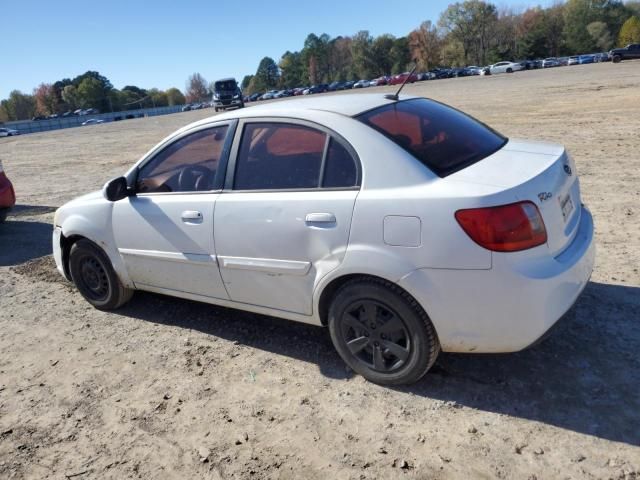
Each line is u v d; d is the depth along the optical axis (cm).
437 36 10962
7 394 365
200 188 384
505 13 11394
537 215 277
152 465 285
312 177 329
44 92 13988
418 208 284
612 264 464
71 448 304
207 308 468
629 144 983
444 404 307
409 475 259
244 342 403
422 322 299
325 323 350
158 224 401
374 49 11788
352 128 318
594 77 3206
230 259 364
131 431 313
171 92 16100
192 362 381
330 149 323
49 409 343
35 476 285
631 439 267
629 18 9881
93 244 462
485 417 293
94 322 464
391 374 320
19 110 14088
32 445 310
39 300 527
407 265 288
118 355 401
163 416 323
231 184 366
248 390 341
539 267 275
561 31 9912
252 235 348
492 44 10544
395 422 297
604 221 580
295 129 341
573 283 290
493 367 336
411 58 11100
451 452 271
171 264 406
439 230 278
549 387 311
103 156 1836
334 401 321
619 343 345
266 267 347
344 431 294
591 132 1159
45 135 4328
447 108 396
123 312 477
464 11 10444
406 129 326
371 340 322
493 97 2489
